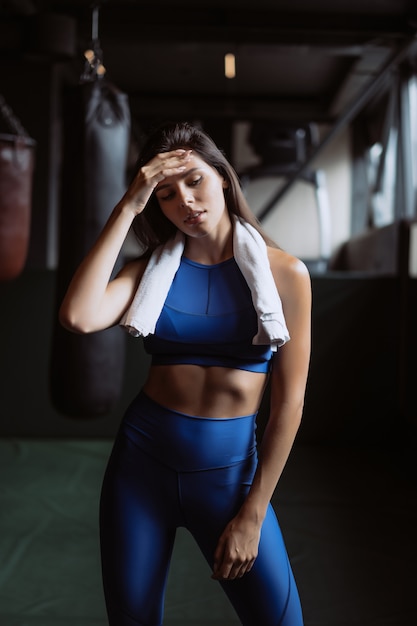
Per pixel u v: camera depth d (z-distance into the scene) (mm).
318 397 4934
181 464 1296
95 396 3680
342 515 3439
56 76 6766
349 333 4918
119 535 1314
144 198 1257
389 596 2521
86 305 1259
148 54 7383
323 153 8977
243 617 1327
